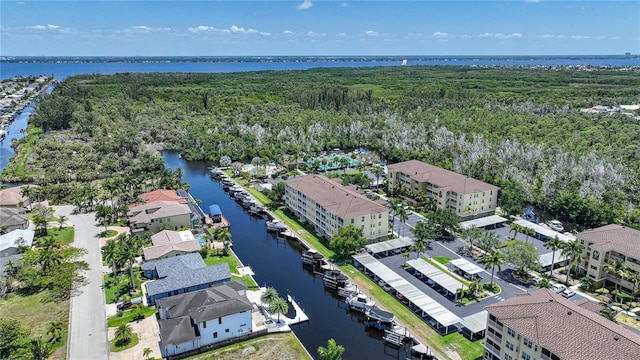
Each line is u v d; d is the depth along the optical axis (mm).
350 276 109125
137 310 92438
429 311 89625
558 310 69000
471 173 177875
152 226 133125
